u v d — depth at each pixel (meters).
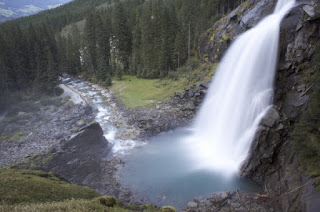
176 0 90.12
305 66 28.14
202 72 56.03
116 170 29.95
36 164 30.98
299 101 26.39
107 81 68.44
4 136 42.09
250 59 35.88
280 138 25.75
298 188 20.48
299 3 32.75
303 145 21.62
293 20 31.06
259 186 25.36
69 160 32.28
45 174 20.53
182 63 68.06
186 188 25.66
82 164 31.53
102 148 34.47
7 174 18.22
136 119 44.41
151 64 70.75
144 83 67.25
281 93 30.44
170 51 67.94
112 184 27.31
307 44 28.45
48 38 79.12
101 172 29.78
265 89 31.94
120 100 56.66
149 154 33.56
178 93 52.06
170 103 50.88
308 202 18.45
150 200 24.30
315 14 27.80
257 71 34.25
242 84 35.78
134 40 75.56
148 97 56.81
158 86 62.62
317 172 19.56
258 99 30.94
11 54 65.88
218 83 43.56
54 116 49.53
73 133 39.88
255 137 27.30
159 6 87.19
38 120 48.34
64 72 86.88
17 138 40.78
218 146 33.91
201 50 63.31
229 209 21.80
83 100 58.56
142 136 39.12
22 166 30.34
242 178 26.89
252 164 26.58
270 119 26.89
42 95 63.94
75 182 28.23
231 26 53.25
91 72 81.56
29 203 14.35
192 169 29.36
